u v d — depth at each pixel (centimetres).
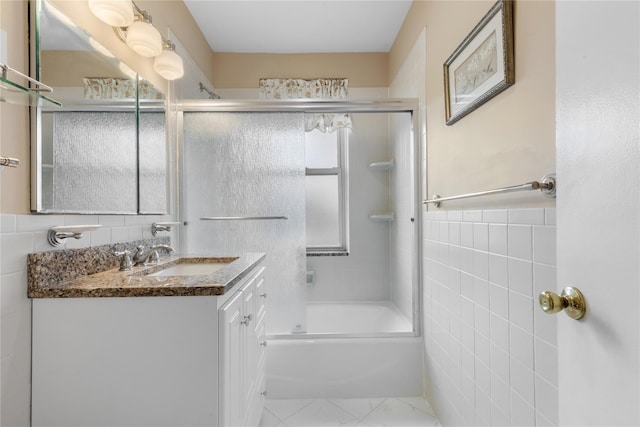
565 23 60
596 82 53
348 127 283
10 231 90
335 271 293
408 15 237
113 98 140
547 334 96
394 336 209
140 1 161
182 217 211
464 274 148
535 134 99
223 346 100
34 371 97
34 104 87
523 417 107
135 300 99
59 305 98
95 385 98
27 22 99
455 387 158
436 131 184
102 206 132
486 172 129
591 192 55
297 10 235
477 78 132
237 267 131
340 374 202
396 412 188
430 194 194
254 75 298
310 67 300
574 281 58
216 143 215
